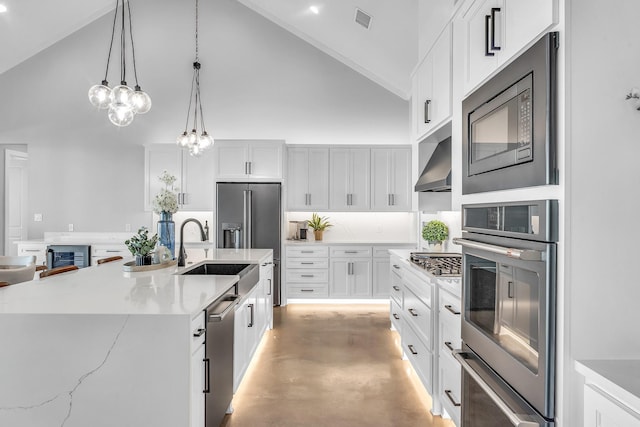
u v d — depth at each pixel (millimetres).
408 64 4992
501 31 1564
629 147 1164
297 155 5711
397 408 2619
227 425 2404
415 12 3865
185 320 1612
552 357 1185
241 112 6113
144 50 6082
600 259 1161
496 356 1514
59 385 1606
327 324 4633
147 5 6086
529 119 1279
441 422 2441
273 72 6113
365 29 4699
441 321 2369
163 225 3316
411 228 5883
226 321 2348
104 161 6098
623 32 1169
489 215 1587
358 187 5699
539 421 1227
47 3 5137
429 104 3340
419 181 3688
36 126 6086
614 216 1169
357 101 6105
